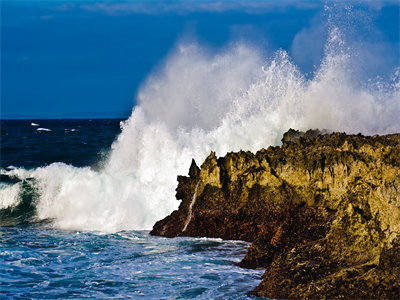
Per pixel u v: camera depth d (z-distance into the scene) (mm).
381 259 12227
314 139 20281
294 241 16219
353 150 17141
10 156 54250
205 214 20641
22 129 138375
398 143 16594
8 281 15219
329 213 16766
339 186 16891
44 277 15602
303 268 13312
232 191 20391
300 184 18031
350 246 13281
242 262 16391
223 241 19672
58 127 152625
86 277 15547
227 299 13234
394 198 13078
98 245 19938
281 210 18688
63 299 13617
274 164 19047
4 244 20344
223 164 20812
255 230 19453
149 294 13859
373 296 11891
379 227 12961
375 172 14414
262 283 13680
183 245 19281
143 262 17094
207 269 16016
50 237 21688
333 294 12336
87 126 161375
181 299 13391
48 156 53000
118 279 15258
